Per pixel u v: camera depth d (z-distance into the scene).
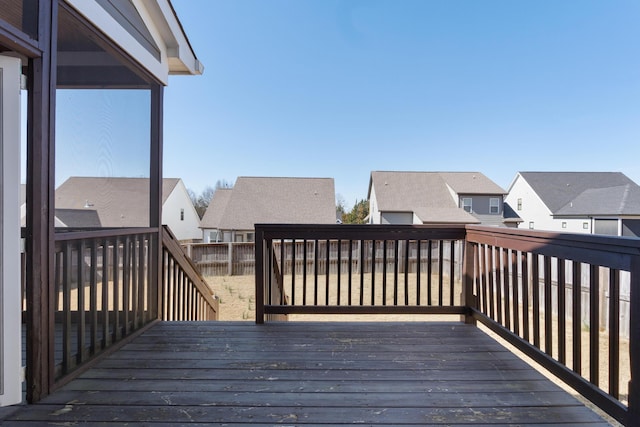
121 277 2.70
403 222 22.39
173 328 2.98
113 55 2.58
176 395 1.84
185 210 24.59
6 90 1.71
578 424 1.60
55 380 1.91
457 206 22.41
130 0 2.69
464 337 2.77
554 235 1.92
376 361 2.29
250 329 2.96
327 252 3.14
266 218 20.16
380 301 7.54
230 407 1.73
